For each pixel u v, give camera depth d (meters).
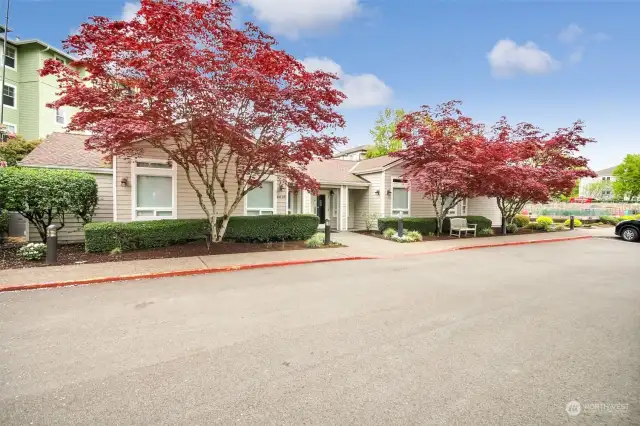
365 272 7.75
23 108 21.38
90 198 10.00
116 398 2.65
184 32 7.63
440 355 3.46
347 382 2.90
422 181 13.41
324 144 9.88
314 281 6.81
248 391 2.75
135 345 3.67
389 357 3.40
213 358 3.36
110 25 7.57
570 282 6.84
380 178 16.78
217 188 12.28
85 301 5.31
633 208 29.73
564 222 23.09
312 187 10.87
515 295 5.81
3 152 16.03
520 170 13.91
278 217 12.20
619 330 4.18
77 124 8.37
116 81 8.37
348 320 4.50
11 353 3.45
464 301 5.43
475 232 15.73
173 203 11.53
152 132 7.70
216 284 6.50
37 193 8.52
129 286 6.31
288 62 8.52
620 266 8.74
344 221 16.95
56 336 3.90
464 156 13.72
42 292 5.85
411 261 9.34
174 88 7.44
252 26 8.45
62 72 8.40
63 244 10.63
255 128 9.23
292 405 2.56
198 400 2.62
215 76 7.82
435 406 2.56
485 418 2.41
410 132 14.37
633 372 3.12
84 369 3.13
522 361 3.34
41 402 2.59
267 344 3.71
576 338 3.93
